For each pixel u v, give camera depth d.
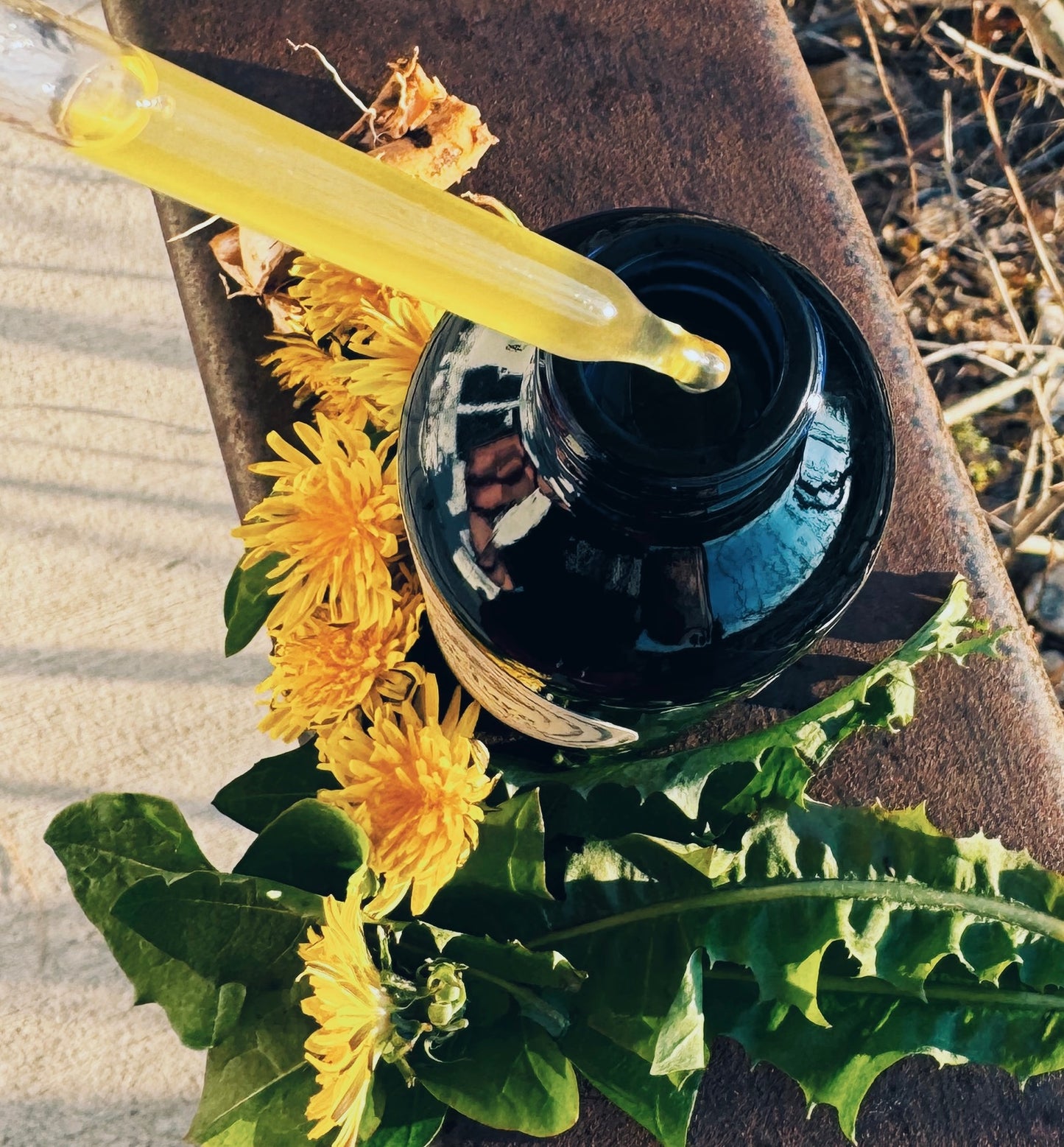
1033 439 0.37
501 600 0.15
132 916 0.18
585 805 0.21
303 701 0.19
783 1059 0.20
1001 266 0.39
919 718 0.23
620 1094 0.20
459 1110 0.19
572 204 0.24
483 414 0.15
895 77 0.40
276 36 0.24
